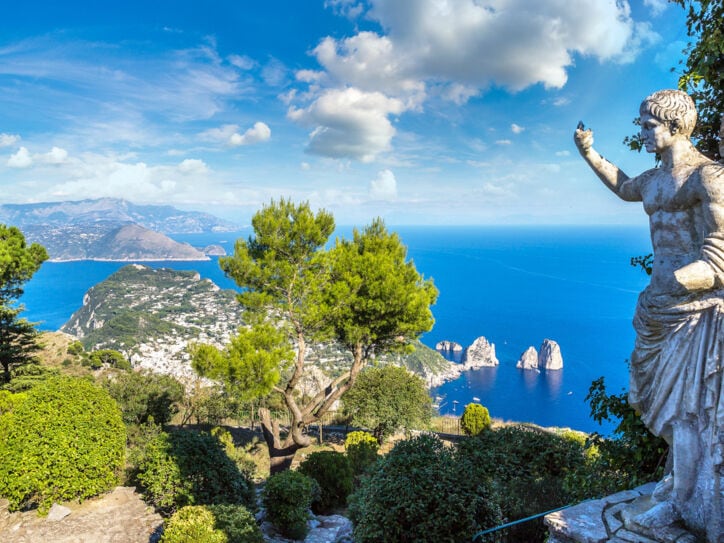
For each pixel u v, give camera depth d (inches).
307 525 386.3
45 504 323.9
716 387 107.2
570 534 122.6
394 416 841.5
